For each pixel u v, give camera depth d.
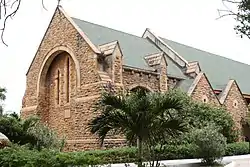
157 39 38.00
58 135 28.39
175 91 27.23
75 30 28.92
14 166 12.09
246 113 34.78
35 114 31.47
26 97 33.09
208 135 20.86
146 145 15.05
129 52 31.92
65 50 29.56
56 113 31.02
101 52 27.12
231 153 26.98
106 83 25.88
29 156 12.27
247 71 46.00
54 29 31.00
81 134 27.27
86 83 27.23
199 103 27.92
